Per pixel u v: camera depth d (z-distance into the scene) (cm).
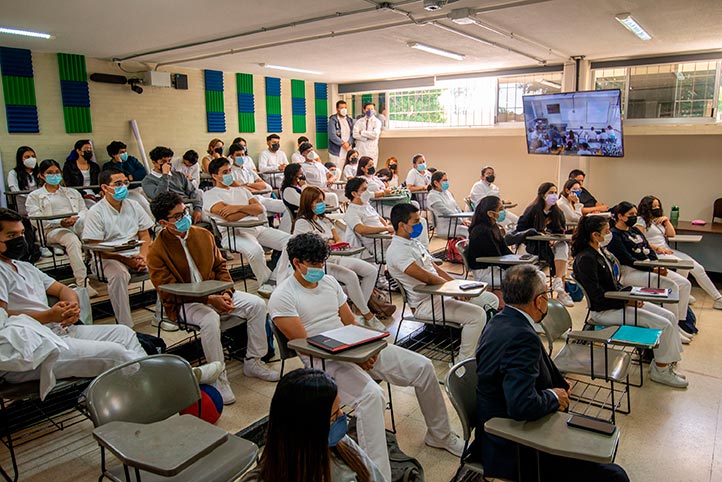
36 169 608
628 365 303
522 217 583
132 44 602
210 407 289
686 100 733
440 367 384
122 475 186
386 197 696
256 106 917
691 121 732
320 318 282
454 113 978
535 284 213
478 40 594
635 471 267
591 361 294
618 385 362
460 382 222
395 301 537
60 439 285
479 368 213
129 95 734
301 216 470
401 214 371
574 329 467
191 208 602
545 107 744
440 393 276
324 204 471
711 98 712
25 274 291
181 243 341
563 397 209
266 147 942
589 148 727
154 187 599
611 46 660
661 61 726
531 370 197
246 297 356
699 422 314
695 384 364
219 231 537
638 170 779
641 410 329
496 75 859
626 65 751
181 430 170
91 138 700
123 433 168
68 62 662
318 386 135
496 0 442
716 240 637
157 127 772
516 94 905
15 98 621
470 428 221
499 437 203
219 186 538
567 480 194
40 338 236
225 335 392
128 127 737
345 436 171
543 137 774
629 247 466
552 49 683
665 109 752
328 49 646
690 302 542
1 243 280
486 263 452
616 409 328
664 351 358
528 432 185
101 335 295
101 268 396
